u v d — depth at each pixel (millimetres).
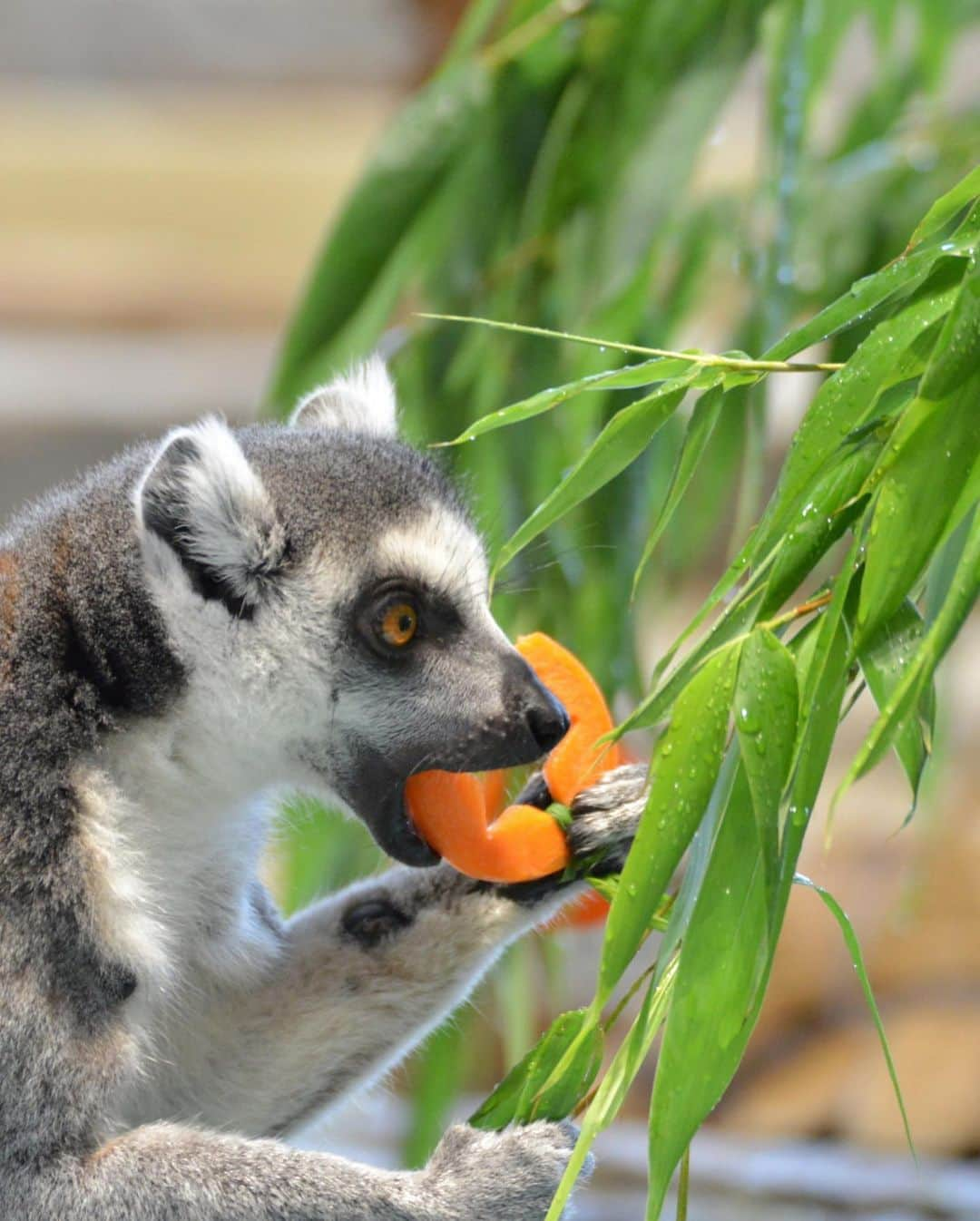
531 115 2043
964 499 1709
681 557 2111
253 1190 1809
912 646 1721
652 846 1734
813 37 2033
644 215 2043
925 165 2102
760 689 1726
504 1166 1807
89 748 1844
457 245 2045
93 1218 1810
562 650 1883
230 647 1861
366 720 1870
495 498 2021
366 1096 1914
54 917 1821
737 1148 2223
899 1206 2164
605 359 2027
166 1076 1871
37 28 6406
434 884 1888
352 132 6113
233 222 5219
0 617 1850
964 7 2141
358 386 1949
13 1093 1813
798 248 2090
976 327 1706
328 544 1869
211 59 6496
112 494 1871
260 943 1887
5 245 4988
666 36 2037
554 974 2031
